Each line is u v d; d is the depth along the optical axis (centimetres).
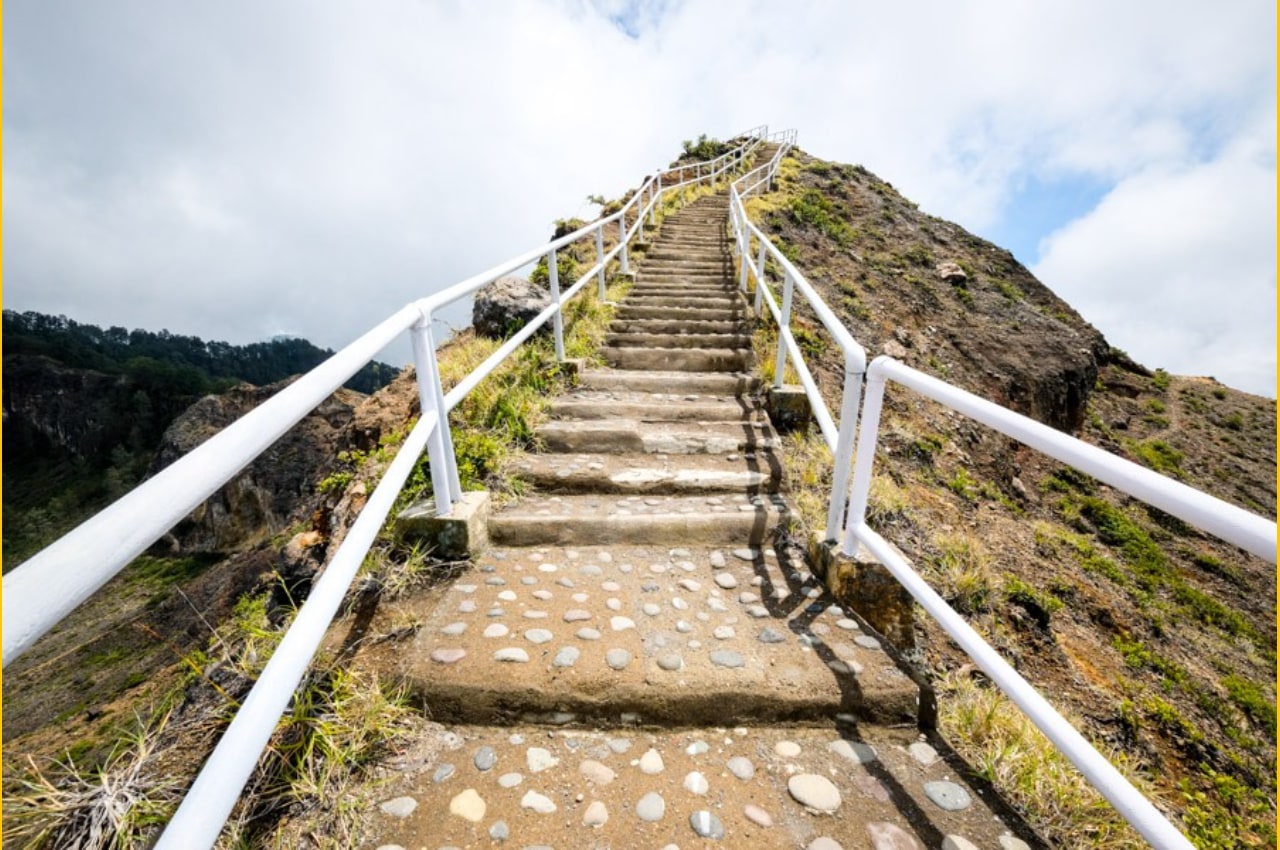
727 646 214
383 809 158
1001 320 1533
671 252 1016
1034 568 552
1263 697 554
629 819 156
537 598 242
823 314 294
